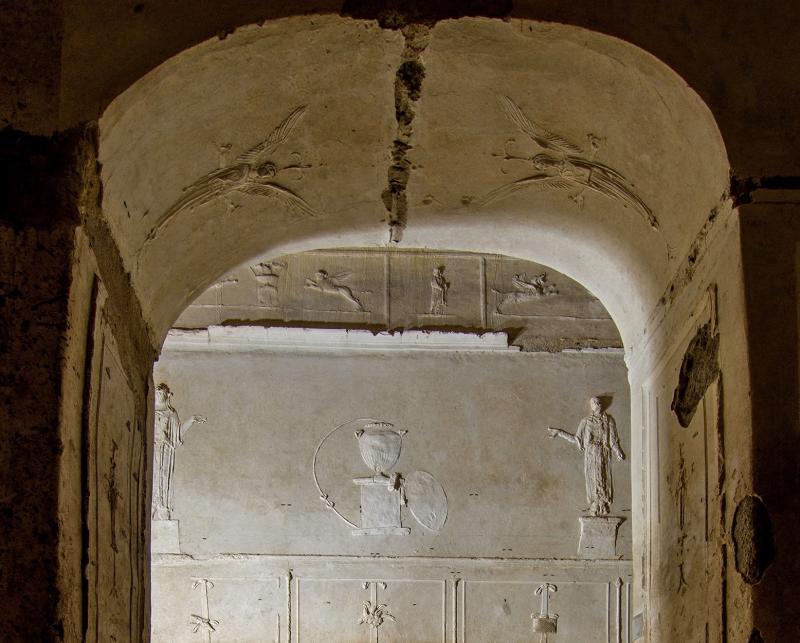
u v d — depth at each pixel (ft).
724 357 9.93
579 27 10.21
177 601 24.06
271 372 24.68
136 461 11.69
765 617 8.87
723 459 9.88
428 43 10.65
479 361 24.90
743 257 9.55
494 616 24.20
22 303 8.92
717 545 9.97
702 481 10.60
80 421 9.31
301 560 24.20
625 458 24.68
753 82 9.98
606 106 11.05
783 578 8.92
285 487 24.36
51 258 9.04
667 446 12.07
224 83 10.55
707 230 10.53
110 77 9.59
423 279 25.16
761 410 9.24
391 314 24.95
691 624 10.81
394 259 25.21
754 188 9.71
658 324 12.46
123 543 10.91
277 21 10.09
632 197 11.88
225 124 11.18
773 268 9.53
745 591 9.11
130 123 9.91
